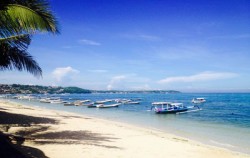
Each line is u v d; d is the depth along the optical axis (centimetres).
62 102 8112
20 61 1307
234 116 4012
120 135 1650
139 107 6362
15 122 1905
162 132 2131
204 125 2819
